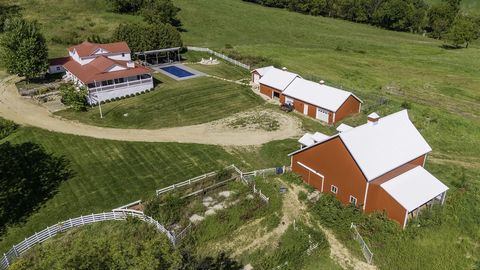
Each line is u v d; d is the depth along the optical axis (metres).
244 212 35.56
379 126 39.66
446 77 80.38
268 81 64.56
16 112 56.09
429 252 33.09
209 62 81.56
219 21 116.44
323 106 55.56
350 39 112.75
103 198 37.69
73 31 93.44
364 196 36.09
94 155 45.62
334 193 38.97
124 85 61.84
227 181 40.19
